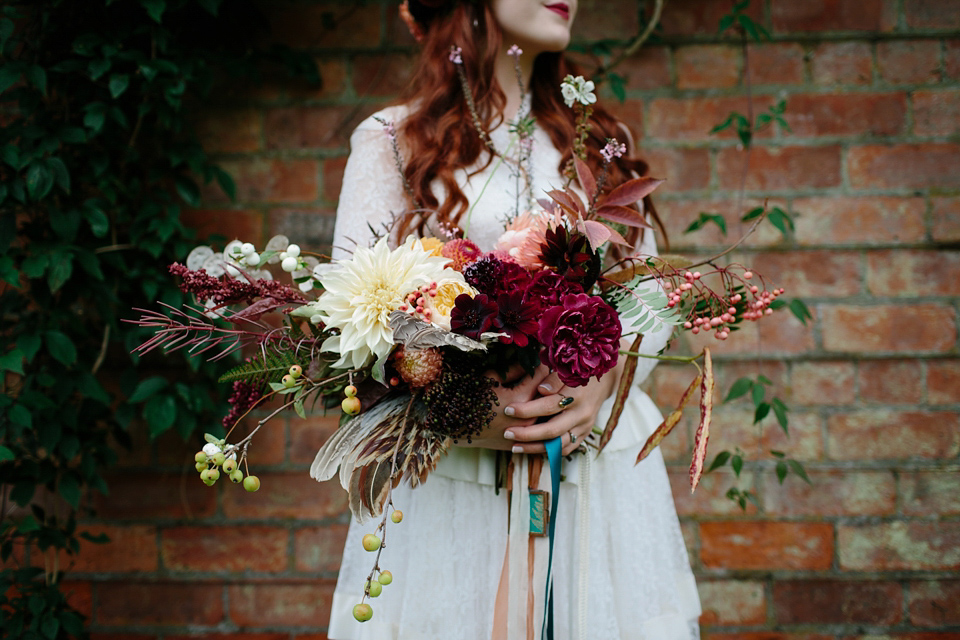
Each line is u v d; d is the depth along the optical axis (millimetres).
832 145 1382
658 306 729
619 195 773
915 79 1381
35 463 1256
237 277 797
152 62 1233
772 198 1382
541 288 691
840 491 1369
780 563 1369
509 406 773
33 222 1262
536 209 922
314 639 1381
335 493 1395
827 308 1374
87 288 1253
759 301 760
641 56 1402
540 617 810
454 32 1059
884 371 1370
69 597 1374
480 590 854
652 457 990
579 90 831
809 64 1389
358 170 974
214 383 1357
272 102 1413
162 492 1388
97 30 1264
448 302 678
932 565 1358
